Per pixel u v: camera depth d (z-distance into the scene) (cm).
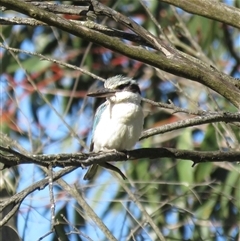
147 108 1478
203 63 736
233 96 650
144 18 1488
